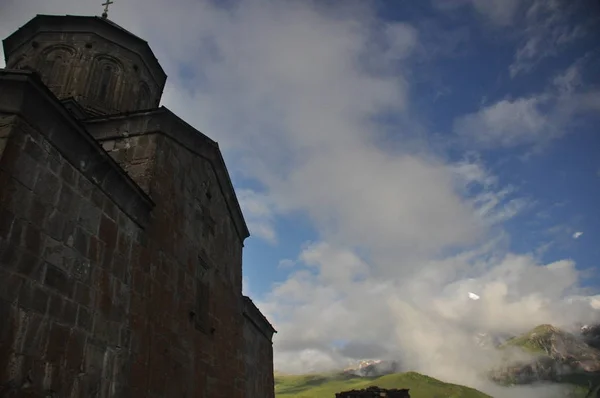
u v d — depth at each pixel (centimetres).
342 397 3167
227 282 1362
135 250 841
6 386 513
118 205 806
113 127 1026
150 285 872
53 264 620
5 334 521
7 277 535
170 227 992
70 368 625
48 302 600
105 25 1391
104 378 697
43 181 618
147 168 955
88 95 1291
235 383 1333
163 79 1569
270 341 2070
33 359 559
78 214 689
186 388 968
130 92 1390
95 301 702
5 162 552
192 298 1059
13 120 576
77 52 1343
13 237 553
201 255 1152
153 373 834
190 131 1128
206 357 1114
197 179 1188
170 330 923
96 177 741
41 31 1372
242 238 1580
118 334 749
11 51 1442
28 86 591
